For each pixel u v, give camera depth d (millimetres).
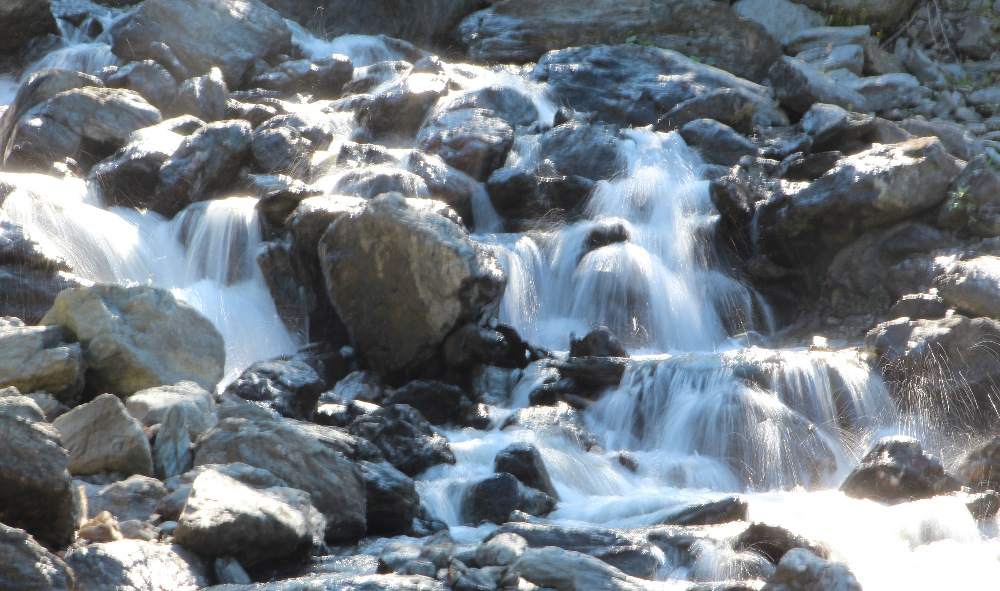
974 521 10625
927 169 18188
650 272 18969
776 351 15047
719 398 13938
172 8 25109
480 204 21000
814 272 19109
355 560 9078
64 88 21734
